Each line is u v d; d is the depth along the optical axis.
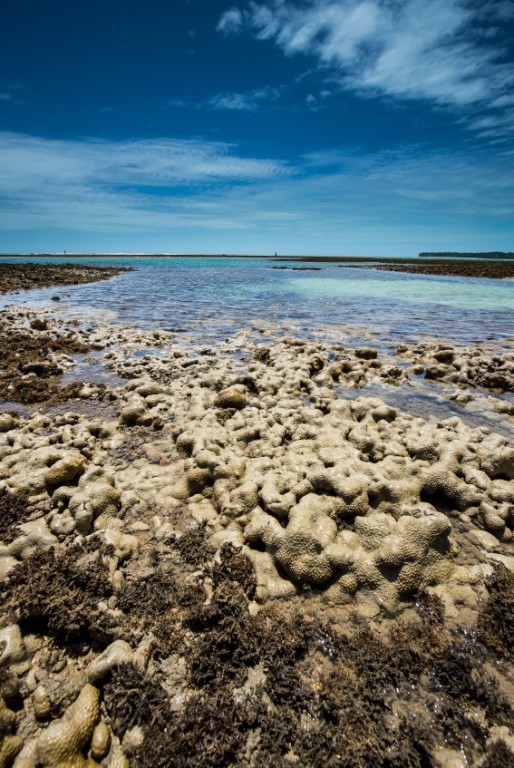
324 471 6.61
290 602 5.01
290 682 4.08
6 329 20.12
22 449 8.19
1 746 3.53
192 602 4.89
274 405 10.71
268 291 41.50
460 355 15.70
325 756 3.56
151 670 4.20
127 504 6.51
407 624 4.75
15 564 5.31
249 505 6.32
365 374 13.76
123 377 13.62
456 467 7.34
